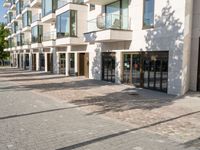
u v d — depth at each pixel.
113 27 16.08
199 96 11.92
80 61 24.09
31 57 39.22
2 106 9.28
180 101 10.75
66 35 22.09
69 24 21.34
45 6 28.44
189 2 12.41
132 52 16.05
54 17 26.23
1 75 26.00
